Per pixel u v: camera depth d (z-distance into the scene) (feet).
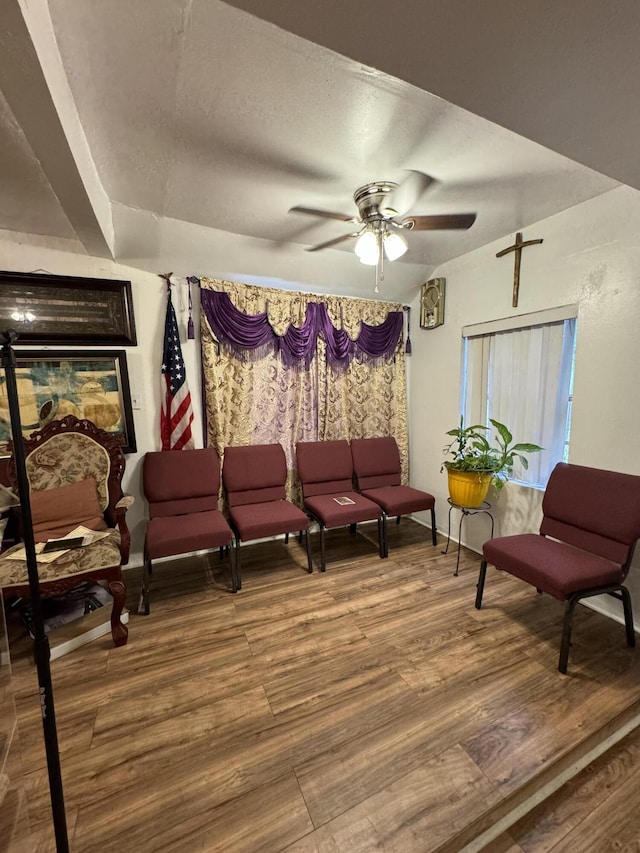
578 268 7.13
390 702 5.08
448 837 3.57
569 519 6.88
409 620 6.85
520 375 8.56
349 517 8.77
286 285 10.04
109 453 7.60
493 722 4.76
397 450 11.33
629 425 6.55
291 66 3.74
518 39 2.82
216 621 6.86
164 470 8.59
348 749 4.43
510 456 8.09
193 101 4.22
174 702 5.11
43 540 6.58
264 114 4.44
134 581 8.32
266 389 10.11
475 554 9.60
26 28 2.90
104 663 5.84
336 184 6.02
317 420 10.90
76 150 4.59
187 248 8.12
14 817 2.99
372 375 11.50
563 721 4.77
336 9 2.56
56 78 3.64
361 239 6.09
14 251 7.36
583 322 7.11
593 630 6.57
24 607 6.45
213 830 3.65
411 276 10.64
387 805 3.84
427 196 6.52
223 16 3.17
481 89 3.34
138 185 6.07
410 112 4.43
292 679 5.49
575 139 4.07
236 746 4.48
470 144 5.08
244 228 7.64
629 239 6.37
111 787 4.03
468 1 2.51
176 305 9.01
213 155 5.24
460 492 8.46
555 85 3.29
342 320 10.77
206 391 9.21
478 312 9.34
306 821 3.71
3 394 7.46
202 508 8.93
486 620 6.84
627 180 4.90
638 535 5.93
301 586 8.05
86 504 7.16
